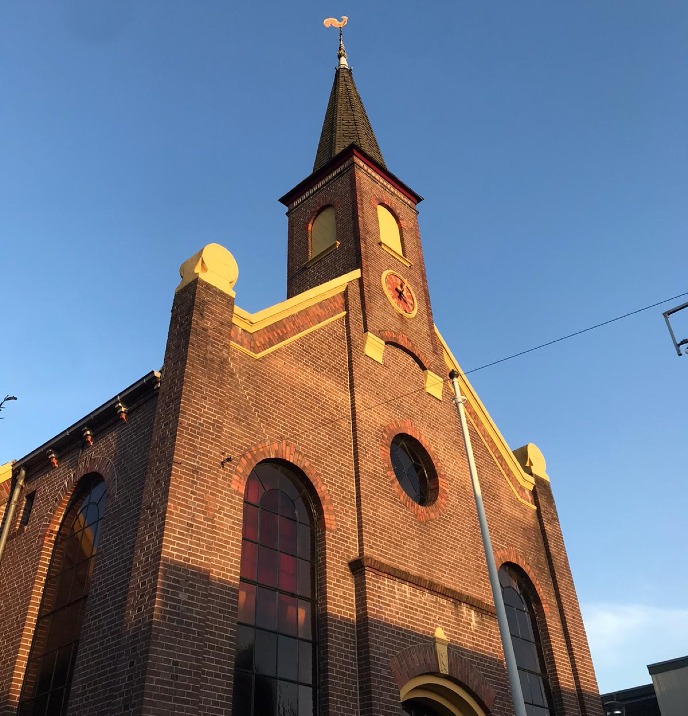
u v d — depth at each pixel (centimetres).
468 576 1631
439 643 1429
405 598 1414
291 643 1228
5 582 1481
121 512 1266
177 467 1130
